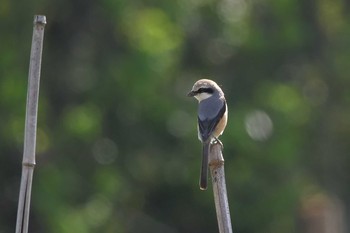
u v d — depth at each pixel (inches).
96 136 694.5
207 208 734.5
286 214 718.5
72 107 703.1
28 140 266.4
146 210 727.7
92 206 675.4
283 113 732.7
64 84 706.2
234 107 732.7
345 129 811.4
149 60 676.7
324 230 530.3
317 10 816.3
